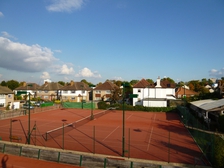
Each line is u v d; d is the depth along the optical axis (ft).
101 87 243.19
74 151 59.57
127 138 76.38
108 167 47.96
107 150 61.57
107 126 101.81
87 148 63.57
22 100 229.25
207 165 49.32
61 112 161.48
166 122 114.93
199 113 119.85
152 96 192.03
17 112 142.72
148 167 45.03
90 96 265.13
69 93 252.01
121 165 46.96
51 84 268.41
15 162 53.47
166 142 70.74
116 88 194.49
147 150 61.52
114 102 197.06
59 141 71.61
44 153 55.21
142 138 76.48
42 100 237.25
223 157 45.37
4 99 177.27
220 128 83.15
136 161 49.75
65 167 50.14
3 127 97.76
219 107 90.84
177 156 55.98
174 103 172.04
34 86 270.46
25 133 84.79
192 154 57.62
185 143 69.31
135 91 195.62
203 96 174.40
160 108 163.73
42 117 134.00
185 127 99.19
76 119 126.11
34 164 52.11
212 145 49.73
